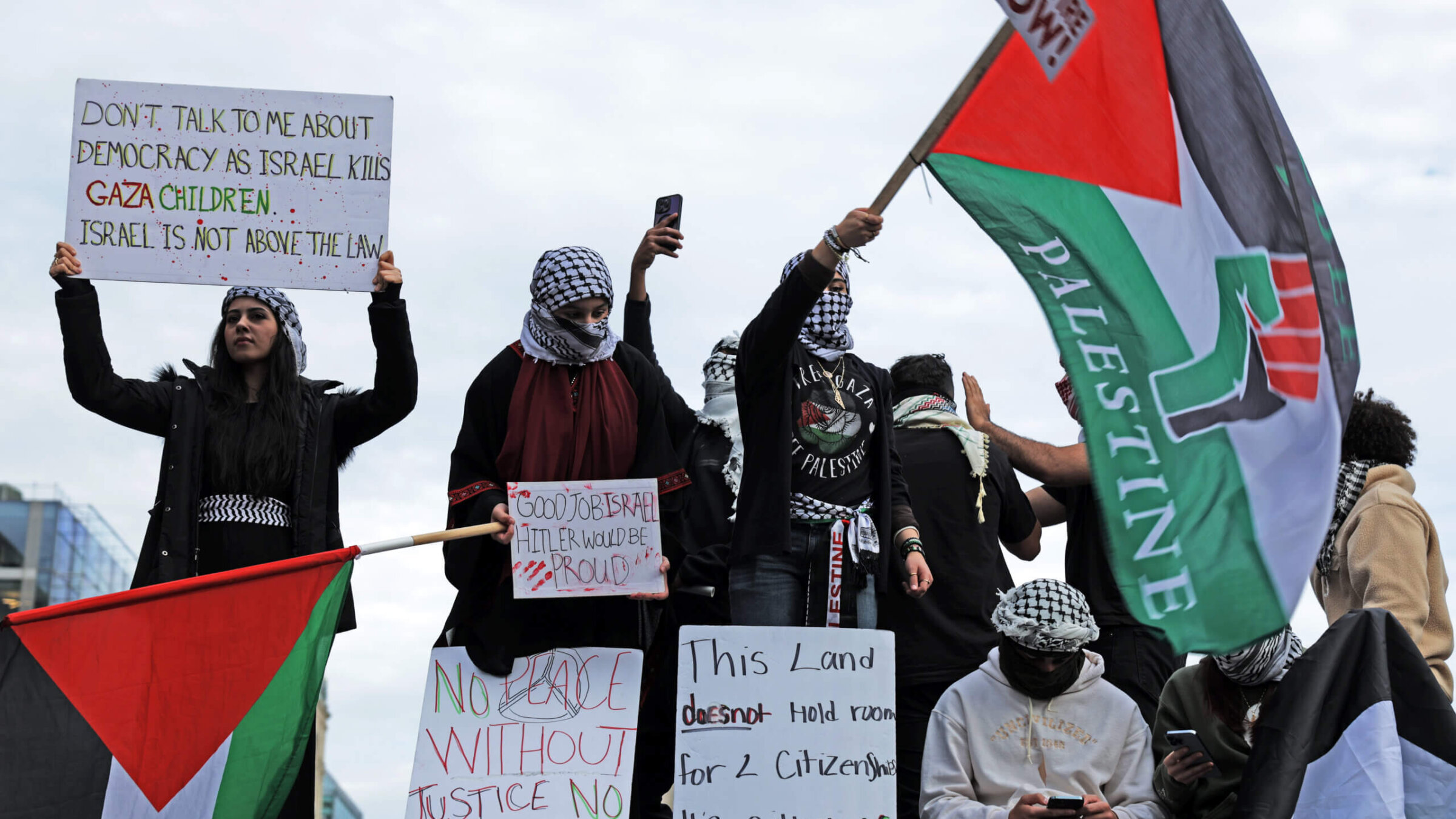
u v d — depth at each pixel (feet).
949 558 18.24
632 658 16.25
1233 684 16.55
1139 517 13.96
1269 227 15.51
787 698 15.74
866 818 15.49
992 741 16.33
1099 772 16.17
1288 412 14.96
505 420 16.30
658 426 16.55
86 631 15.48
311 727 15.60
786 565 16.15
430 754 15.80
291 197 16.96
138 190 16.79
